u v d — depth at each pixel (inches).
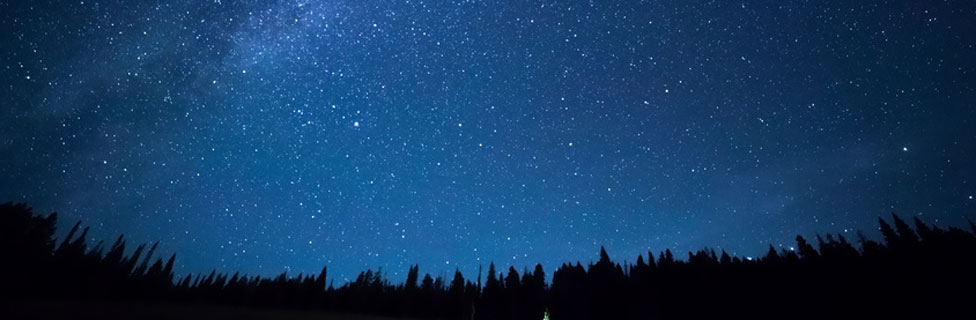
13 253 1409.9
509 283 2279.8
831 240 1641.2
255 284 2183.8
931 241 1386.6
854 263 1430.9
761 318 1380.4
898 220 1566.2
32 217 1557.6
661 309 1647.4
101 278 1633.9
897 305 1167.6
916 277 1232.8
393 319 1899.6
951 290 1133.1
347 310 2192.4
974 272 1151.0
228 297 2052.2
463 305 2208.4
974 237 1323.8
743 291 1533.0
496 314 2065.7
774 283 1499.8
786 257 1652.3
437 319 2123.5
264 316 1454.2
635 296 1786.4
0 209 1437.0
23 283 1362.0
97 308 1149.1
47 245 1573.6
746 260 1760.6
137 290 1744.6
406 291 2378.2
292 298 2166.6
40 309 968.3
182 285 1996.8
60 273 1507.1
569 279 2133.4
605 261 2178.9
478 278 2201.0
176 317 1132.5
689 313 1561.3
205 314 1315.2
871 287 1283.2
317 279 2326.5
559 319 1887.3
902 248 1412.4
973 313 1032.2
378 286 2429.9
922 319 1088.8
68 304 1158.3
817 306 1301.7
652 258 2063.2
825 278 1401.3
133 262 1861.5
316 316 1685.5
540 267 2353.6
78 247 1670.8
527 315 1985.7
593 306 1844.2
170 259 2004.2
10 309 898.7
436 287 2409.0
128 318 993.5
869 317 1181.1
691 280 1738.4
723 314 1473.9
